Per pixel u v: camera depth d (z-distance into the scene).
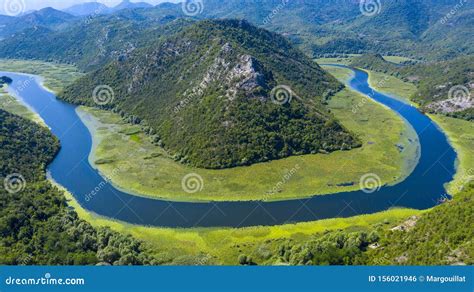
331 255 101.88
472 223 92.06
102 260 109.88
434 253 88.12
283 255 112.31
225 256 115.06
